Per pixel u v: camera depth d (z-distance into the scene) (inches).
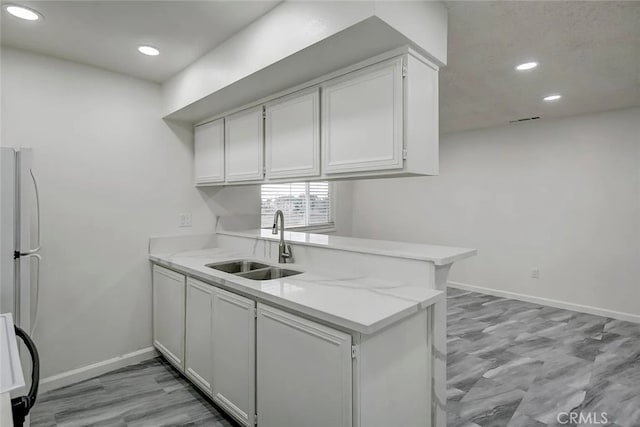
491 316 155.4
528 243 176.4
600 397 91.8
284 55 71.4
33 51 94.4
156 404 89.4
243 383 75.4
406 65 65.4
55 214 98.7
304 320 61.2
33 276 94.4
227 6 73.6
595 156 156.5
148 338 116.9
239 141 106.1
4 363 43.2
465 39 85.2
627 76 109.8
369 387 55.3
